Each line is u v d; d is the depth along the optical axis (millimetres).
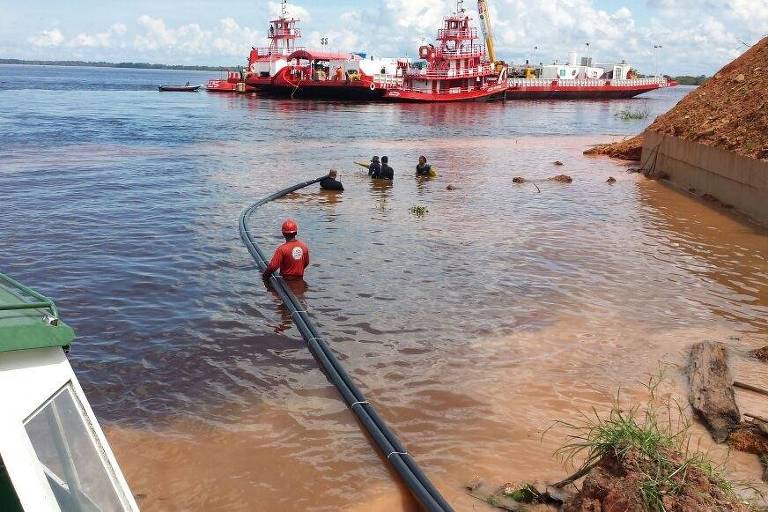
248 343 7969
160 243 12242
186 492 5152
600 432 5156
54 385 3053
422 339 8148
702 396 6645
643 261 11750
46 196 16484
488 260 11625
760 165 14766
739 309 9375
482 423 6227
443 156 28281
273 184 19578
